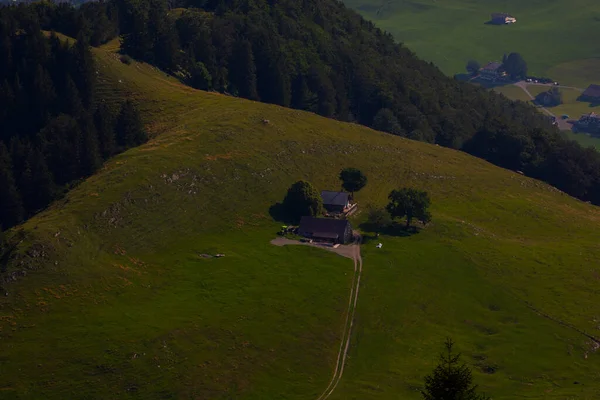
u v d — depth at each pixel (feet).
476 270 352.90
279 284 310.86
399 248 365.81
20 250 285.84
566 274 355.56
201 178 387.34
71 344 247.50
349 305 305.32
